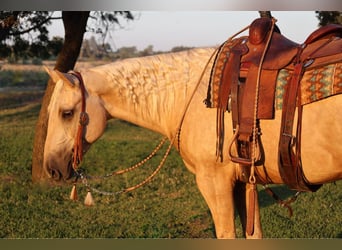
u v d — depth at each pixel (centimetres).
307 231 475
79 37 701
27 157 884
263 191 637
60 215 550
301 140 278
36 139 698
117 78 336
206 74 322
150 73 336
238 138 291
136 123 346
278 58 291
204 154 308
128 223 518
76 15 693
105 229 498
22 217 543
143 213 552
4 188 668
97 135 337
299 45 297
